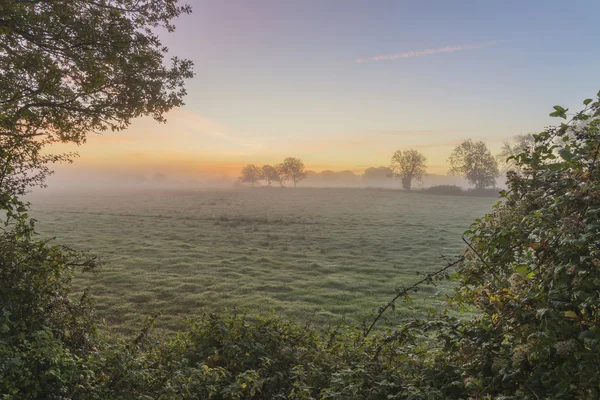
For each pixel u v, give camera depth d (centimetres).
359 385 415
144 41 978
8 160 593
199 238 3325
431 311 485
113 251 2622
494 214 429
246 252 2697
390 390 409
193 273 2039
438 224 4472
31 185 629
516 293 330
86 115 1035
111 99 1055
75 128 1057
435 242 3170
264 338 613
